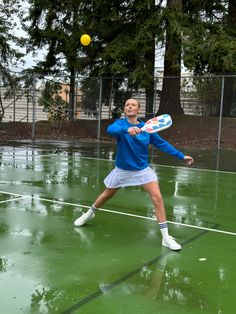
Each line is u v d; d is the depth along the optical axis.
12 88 22.61
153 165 11.98
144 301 3.68
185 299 3.73
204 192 8.33
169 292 3.86
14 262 4.49
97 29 20.06
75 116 21.70
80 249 4.95
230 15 20.97
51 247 4.98
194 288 3.96
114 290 3.88
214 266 4.52
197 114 20.67
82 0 19.98
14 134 19.88
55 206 6.96
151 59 19.58
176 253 4.89
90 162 12.20
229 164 12.45
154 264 4.54
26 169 10.62
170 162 12.66
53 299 3.68
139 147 5.07
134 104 5.06
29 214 6.42
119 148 5.20
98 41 20.70
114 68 17.95
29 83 22.56
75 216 6.38
